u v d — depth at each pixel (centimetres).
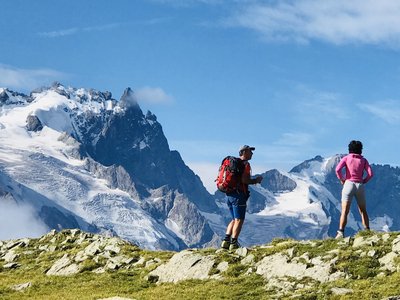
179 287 2588
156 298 2467
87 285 2828
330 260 2458
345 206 2653
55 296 2670
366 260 2398
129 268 3045
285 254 2619
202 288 2509
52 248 3697
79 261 3247
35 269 3325
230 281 2536
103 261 3200
